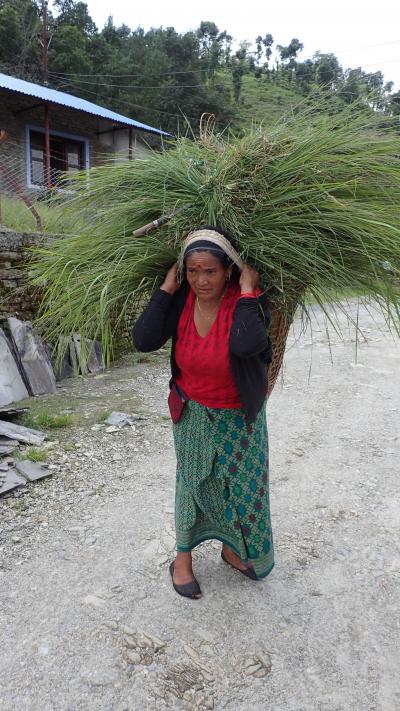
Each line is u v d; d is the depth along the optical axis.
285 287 1.99
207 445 1.98
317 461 3.74
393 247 1.88
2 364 4.95
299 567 2.48
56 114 12.19
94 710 1.70
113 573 2.40
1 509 2.95
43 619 2.10
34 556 2.52
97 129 13.27
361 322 9.02
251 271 1.86
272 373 2.23
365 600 2.26
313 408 4.96
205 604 2.21
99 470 3.51
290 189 1.88
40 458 3.57
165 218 1.89
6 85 10.34
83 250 2.19
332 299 2.09
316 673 1.87
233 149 1.97
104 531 2.75
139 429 4.28
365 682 1.83
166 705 1.73
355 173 1.90
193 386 1.96
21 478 3.28
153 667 1.88
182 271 1.92
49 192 2.73
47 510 2.96
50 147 12.61
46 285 2.48
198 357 1.87
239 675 1.85
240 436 1.97
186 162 2.06
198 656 1.93
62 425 4.29
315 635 2.05
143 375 5.98
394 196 1.94
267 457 2.10
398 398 5.29
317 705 1.74
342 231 1.88
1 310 5.24
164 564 2.48
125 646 1.97
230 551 2.40
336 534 2.78
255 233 1.86
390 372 6.29
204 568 2.45
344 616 2.16
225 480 2.01
